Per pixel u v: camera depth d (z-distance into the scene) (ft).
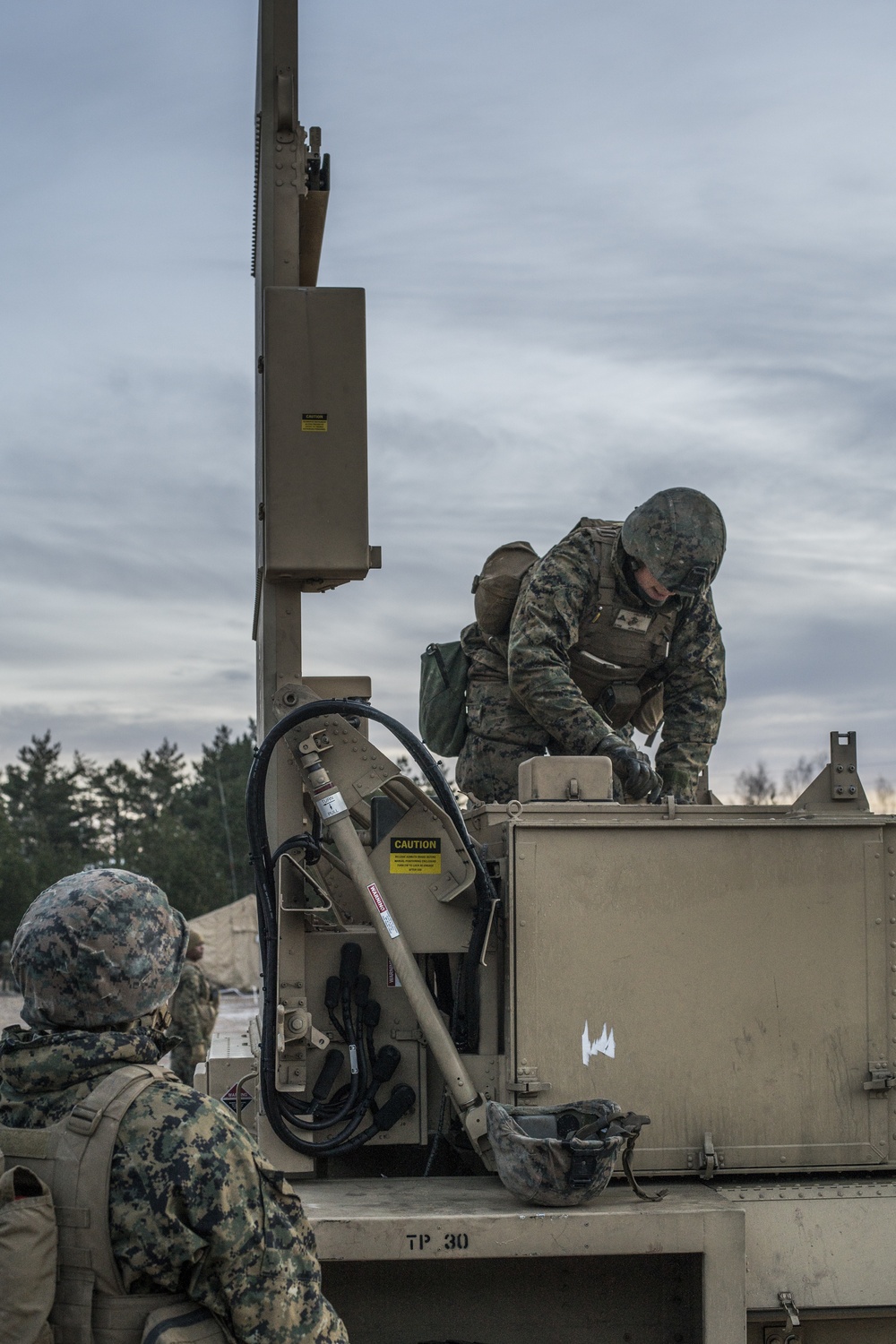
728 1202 10.05
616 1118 9.83
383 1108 11.34
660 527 14.20
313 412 11.91
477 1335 10.20
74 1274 6.30
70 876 7.22
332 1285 10.18
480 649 16.71
